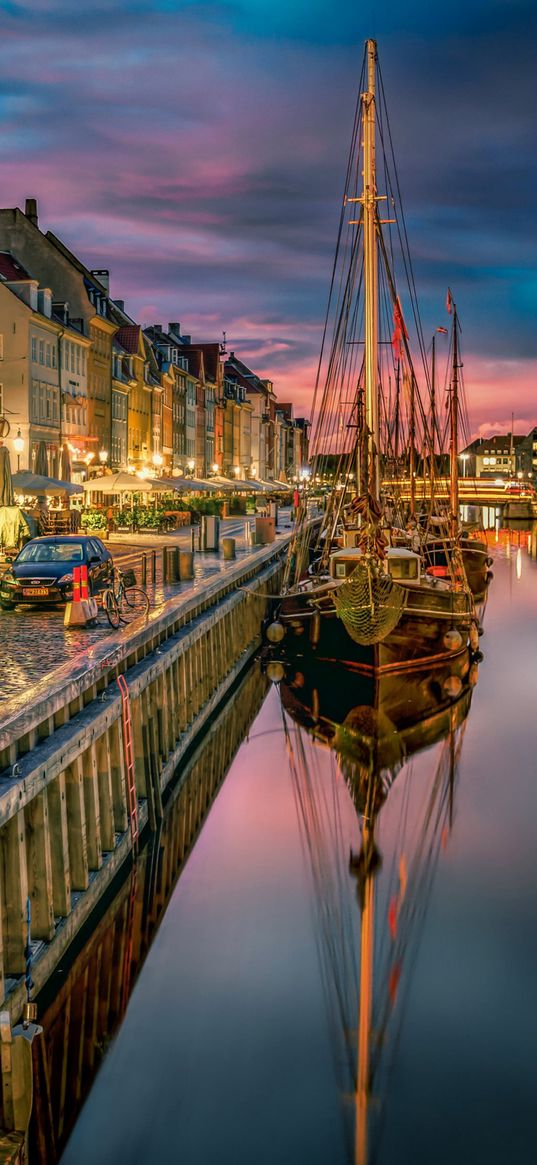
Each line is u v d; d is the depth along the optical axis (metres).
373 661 26.75
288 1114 9.69
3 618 22.67
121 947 12.93
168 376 103.38
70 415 68.06
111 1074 10.19
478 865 15.88
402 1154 9.05
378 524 26.52
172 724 19.81
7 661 16.77
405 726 24.89
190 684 22.23
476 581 47.69
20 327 58.25
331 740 23.64
